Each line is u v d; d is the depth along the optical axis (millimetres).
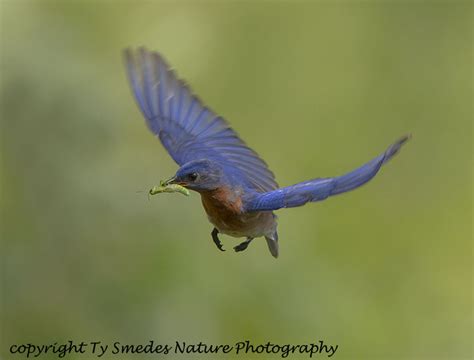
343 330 14516
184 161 9328
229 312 13812
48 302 12992
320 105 16484
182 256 13594
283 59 16547
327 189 8023
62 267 13094
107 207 13328
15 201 13148
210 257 13781
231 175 9094
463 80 16609
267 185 9312
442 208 16094
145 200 13594
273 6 16656
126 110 14609
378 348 14688
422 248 15773
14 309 12867
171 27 16312
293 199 8430
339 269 15328
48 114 13367
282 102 16438
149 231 13477
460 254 15805
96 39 15305
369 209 15844
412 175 16312
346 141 16328
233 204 8938
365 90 16562
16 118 13273
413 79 16641
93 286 13109
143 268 13305
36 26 14273
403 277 15586
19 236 13031
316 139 16312
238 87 16391
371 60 16688
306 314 14297
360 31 16719
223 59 16438
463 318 15281
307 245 15078
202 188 8898
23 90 13359
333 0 16781
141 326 13141
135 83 9531
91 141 13508
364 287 15242
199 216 13844
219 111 16266
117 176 13531
